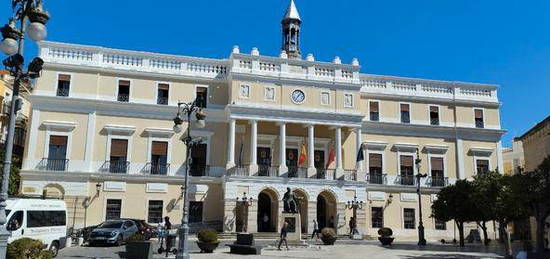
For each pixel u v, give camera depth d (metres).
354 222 36.66
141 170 35.88
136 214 35.06
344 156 39.72
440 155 42.00
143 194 35.47
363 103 41.28
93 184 34.66
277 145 38.91
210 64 38.75
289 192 29.34
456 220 31.00
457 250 27.12
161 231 23.08
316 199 36.38
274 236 33.38
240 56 37.50
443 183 41.38
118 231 26.00
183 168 36.66
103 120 35.88
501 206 21.03
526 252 15.45
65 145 34.84
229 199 34.84
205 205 36.34
